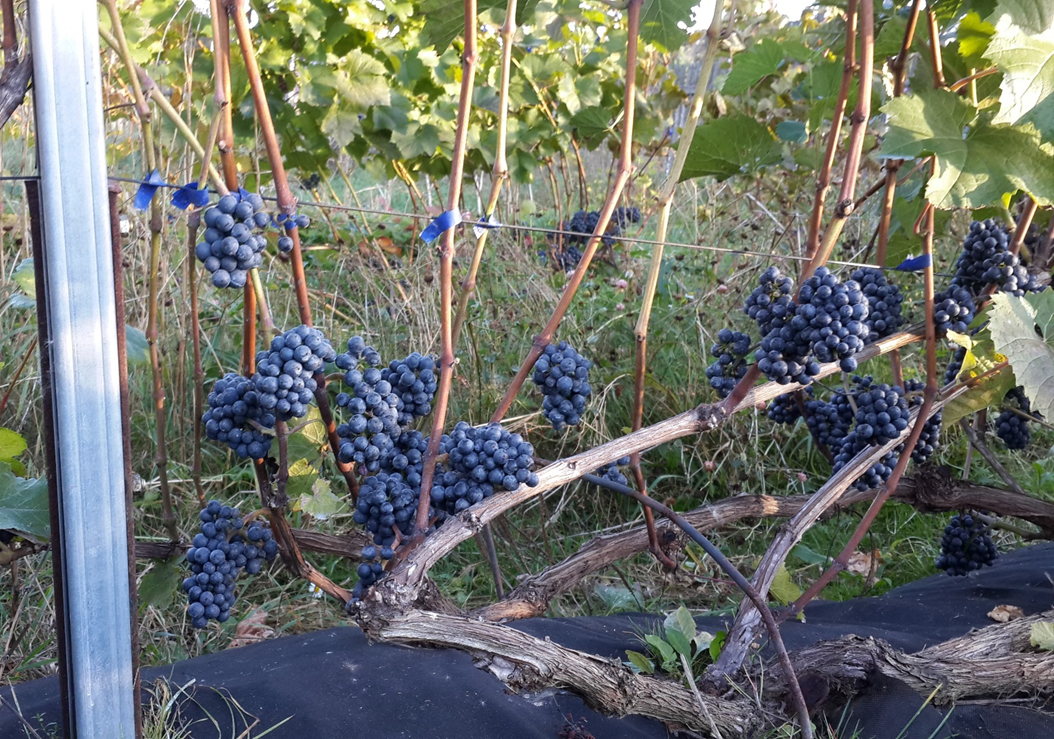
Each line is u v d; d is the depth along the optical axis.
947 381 1.34
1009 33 1.02
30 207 0.83
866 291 1.28
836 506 1.43
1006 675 1.10
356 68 2.07
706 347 2.10
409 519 1.07
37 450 1.60
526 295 2.18
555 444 1.88
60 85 0.81
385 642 1.07
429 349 1.81
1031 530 1.47
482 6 1.22
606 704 1.04
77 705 0.88
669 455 1.93
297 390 0.99
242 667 1.10
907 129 1.06
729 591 1.60
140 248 1.79
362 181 3.66
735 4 1.14
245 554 1.10
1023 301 1.09
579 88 2.56
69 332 0.83
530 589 1.29
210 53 1.72
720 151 1.38
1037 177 1.05
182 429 1.82
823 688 1.09
